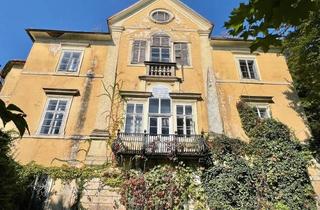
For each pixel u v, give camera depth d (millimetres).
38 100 15078
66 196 12156
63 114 14703
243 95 15875
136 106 15125
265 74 17156
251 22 2926
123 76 16234
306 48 15297
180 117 14875
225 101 15648
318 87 16141
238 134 14477
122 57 17125
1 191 9023
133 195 12008
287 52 18797
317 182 13039
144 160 12805
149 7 19641
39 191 12148
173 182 12352
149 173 12586
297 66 16297
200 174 12727
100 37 17938
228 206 11844
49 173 12625
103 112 14742
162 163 12883
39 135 13836
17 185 10578
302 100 17312
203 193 12336
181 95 15453
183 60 17234
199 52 17719
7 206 9125
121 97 15281
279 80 16906
